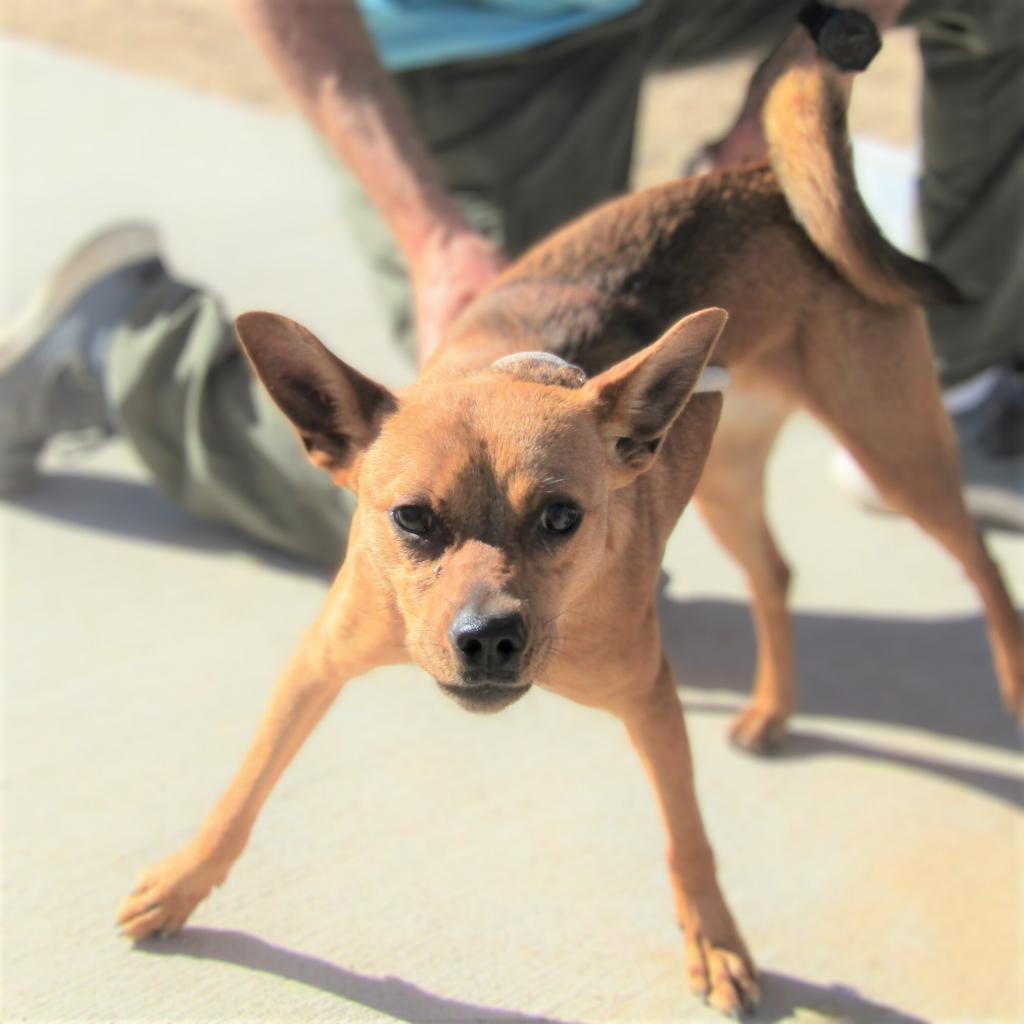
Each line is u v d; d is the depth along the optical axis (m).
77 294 1.26
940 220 1.32
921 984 0.89
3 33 2.69
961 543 1.01
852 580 1.28
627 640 0.80
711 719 1.12
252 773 0.83
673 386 0.77
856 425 0.96
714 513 1.05
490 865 0.95
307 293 1.69
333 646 0.81
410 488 0.74
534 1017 0.84
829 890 0.96
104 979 0.84
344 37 1.06
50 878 0.91
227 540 1.30
